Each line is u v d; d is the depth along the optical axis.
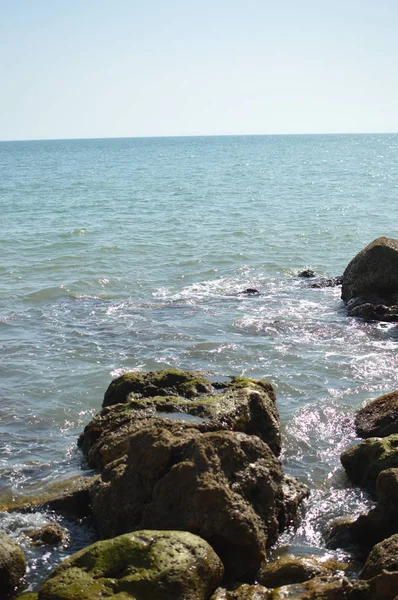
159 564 7.95
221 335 19.09
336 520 10.16
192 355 17.48
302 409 14.29
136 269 27.95
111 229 37.47
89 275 26.66
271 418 12.05
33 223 39.78
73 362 17.03
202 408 11.72
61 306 22.42
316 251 31.50
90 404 14.73
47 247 32.19
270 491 9.73
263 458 10.11
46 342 18.59
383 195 54.78
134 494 9.69
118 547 8.19
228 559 8.95
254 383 13.16
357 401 14.75
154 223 39.81
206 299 23.38
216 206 48.25
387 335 19.09
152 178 79.19
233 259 29.75
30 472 11.75
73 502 10.44
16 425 13.73
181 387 12.91
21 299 23.25
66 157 155.38
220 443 9.71
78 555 8.19
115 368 16.59
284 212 44.41
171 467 9.56
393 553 8.27
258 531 9.08
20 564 8.82
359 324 20.09
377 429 12.91
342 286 22.83
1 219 41.53
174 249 31.84
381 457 11.10
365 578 8.30
